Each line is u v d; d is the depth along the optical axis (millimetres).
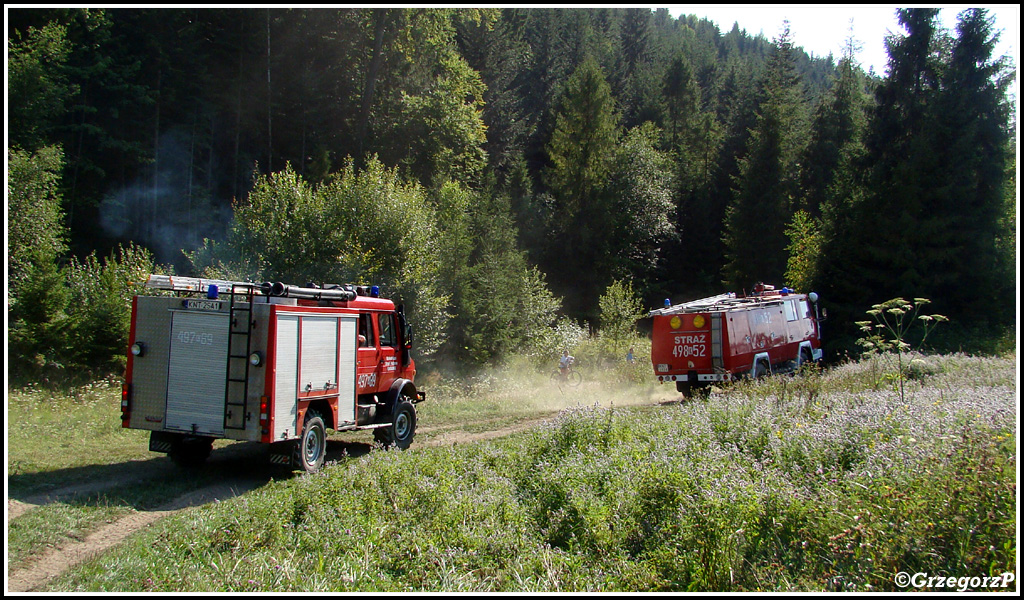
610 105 55344
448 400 19719
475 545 5711
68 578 5316
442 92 43406
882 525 4863
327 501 6844
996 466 5324
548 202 54625
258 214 23422
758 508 5422
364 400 11414
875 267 31203
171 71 35469
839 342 30234
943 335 28234
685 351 18250
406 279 24547
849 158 34031
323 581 5059
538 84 68375
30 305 17047
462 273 28422
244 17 40375
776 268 47188
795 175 52094
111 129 33625
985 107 30328
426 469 7949
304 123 41594
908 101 32438
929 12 32125
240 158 39438
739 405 10320
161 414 9250
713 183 59875
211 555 5797
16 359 16156
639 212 53625
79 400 15023
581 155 53875
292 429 9242
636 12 89688
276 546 5859
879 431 7594
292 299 9867
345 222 24016
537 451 8938
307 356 9617
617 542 5617
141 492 8359
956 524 4766
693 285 57844
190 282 9562
